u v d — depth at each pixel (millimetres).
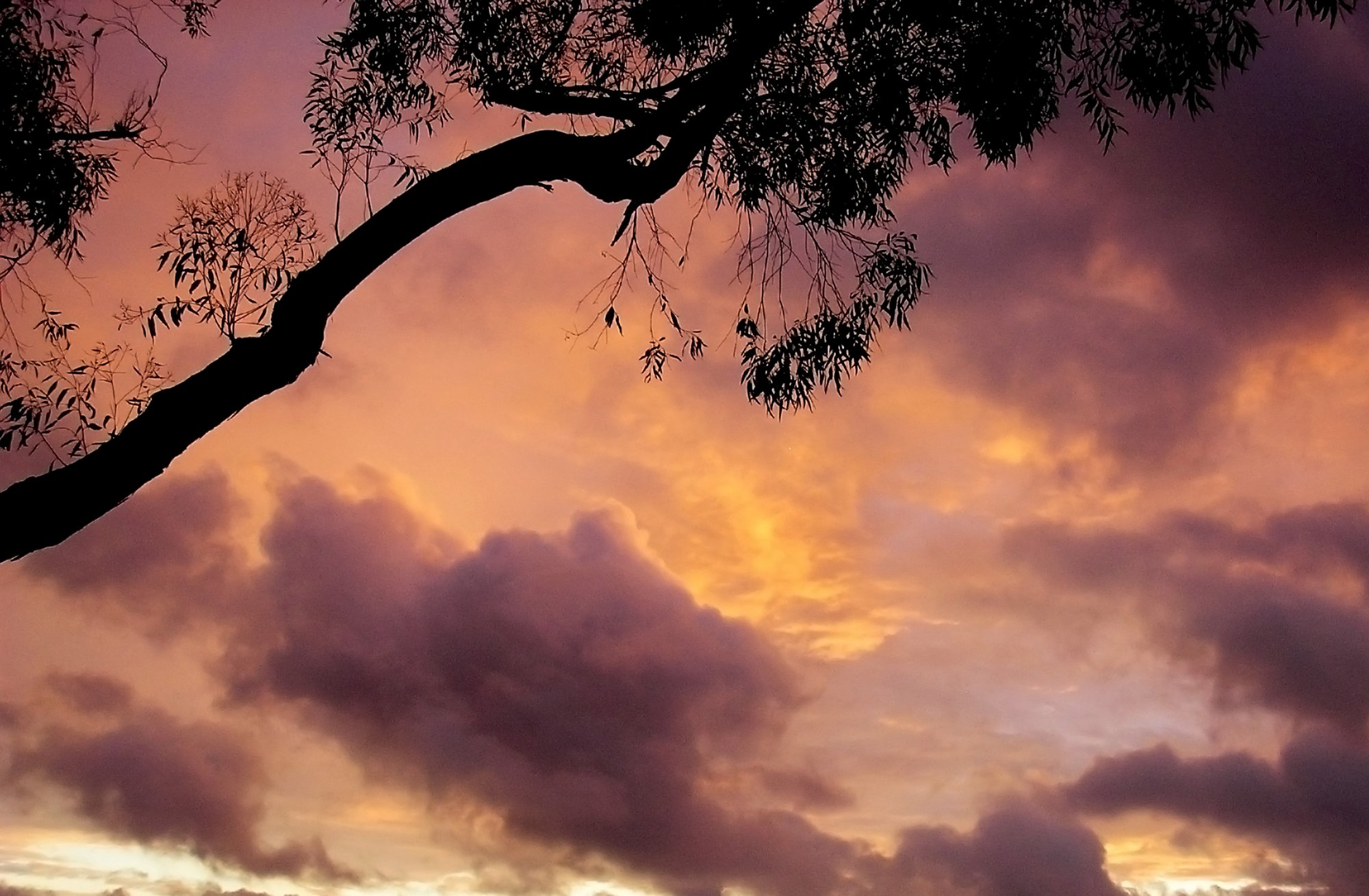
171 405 4805
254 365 4957
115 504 4723
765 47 6582
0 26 6656
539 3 8391
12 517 4504
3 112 6633
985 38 7926
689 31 8031
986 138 8406
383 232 5348
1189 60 7680
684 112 6445
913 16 7785
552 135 5812
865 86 8188
